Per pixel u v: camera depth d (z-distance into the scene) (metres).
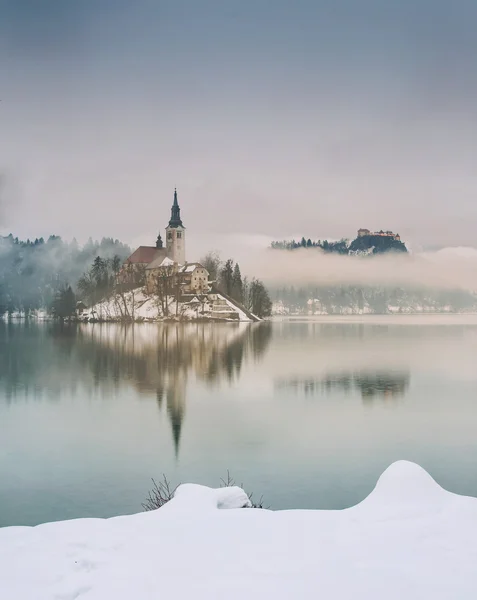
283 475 36.16
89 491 32.72
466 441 47.12
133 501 30.84
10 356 114.94
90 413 62.41
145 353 120.12
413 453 42.66
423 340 155.25
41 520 27.67
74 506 29.86
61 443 47.44
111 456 42.53
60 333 165.38
